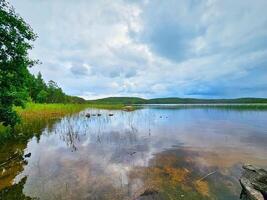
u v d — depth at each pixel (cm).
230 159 1020
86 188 704
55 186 721
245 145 1316
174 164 954
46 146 1313
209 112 4812
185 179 780
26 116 2730
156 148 1259
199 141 1455
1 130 1581
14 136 1578
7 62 1261
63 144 1371
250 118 3142
